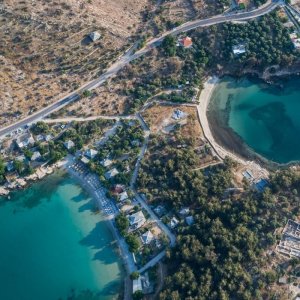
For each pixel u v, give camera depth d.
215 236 172.50
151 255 177.25
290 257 168.50
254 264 165.75
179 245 174.12
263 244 170.50
